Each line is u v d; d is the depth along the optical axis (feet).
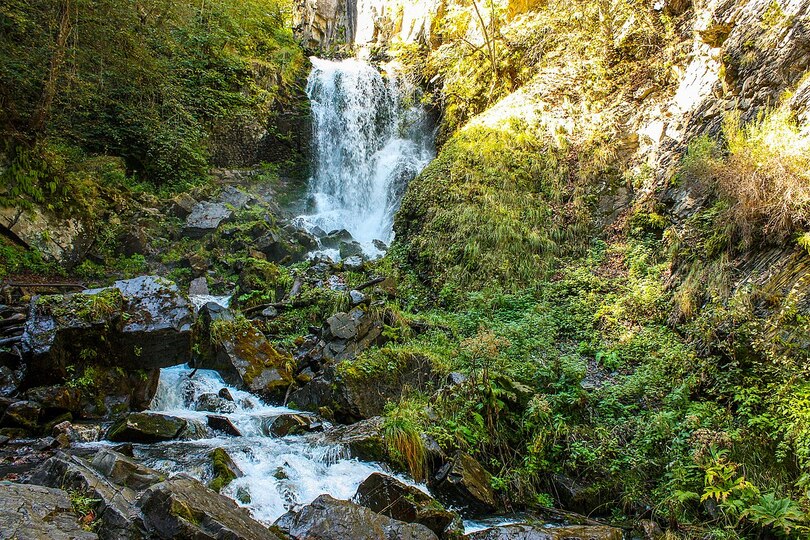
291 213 53.06
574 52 43.27
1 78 35.81
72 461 14.57
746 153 22.65
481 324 28.86
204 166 50.98
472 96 49.96
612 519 17.87
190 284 36.63
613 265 31.42
